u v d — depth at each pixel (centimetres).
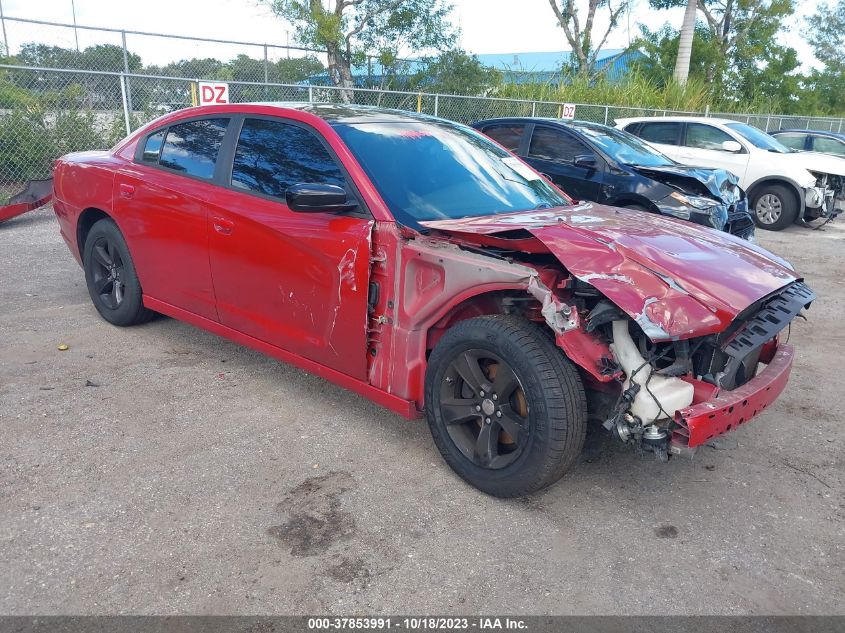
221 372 445
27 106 1085
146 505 298
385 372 339
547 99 2102
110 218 490
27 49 1160
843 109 4403
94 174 490
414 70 2052
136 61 1296
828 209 1186
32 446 341
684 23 2659
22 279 638
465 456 318
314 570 262
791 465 361
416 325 325
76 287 618
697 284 280
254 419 383
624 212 397
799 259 936
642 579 266
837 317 648
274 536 282
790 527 305
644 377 275
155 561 263
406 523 295
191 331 515
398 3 1950
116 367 444
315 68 1590
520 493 301
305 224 356
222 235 398
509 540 287
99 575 254
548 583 262
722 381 295
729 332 291
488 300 325
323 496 312
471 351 306
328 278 348
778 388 317
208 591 248
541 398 281
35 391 403
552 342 292
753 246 355
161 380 428
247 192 393
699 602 255
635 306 264
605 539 290
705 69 3067
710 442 380
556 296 278
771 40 3369
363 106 433
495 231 300
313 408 400
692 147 1271
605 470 346
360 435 371
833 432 402
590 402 307
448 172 377
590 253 286
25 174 1092
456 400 321
